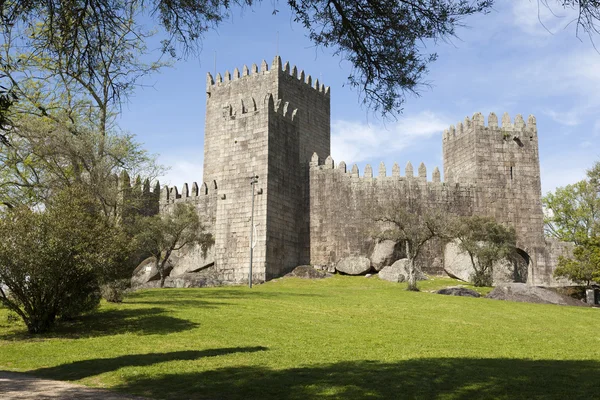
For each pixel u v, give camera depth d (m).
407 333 21.84
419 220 49.81
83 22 12.43
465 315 27.39
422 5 11.33
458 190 54.66
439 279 50.28
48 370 15.10
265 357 16.39
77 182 27.95
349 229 53.25
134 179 32.09
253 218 49.69
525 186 55.69
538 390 12.25
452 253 52.31
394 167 54.47
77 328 22.06
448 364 15.32
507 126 56.78
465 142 57.72
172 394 11.95
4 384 12.79
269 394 11.88
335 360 16.11
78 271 21.33
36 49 12.62
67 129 28.47
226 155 52.41
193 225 54.81
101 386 12.97
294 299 31.41
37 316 21.31
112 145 30.08
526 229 54.78
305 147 65.62
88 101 30.00
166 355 16.77
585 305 36.16
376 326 23.34
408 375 13.66
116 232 22.98
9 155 28.23
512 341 21.00
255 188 50.19
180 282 48.25
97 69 13.02
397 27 11.60
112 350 17.86
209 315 24.64
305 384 12.70
